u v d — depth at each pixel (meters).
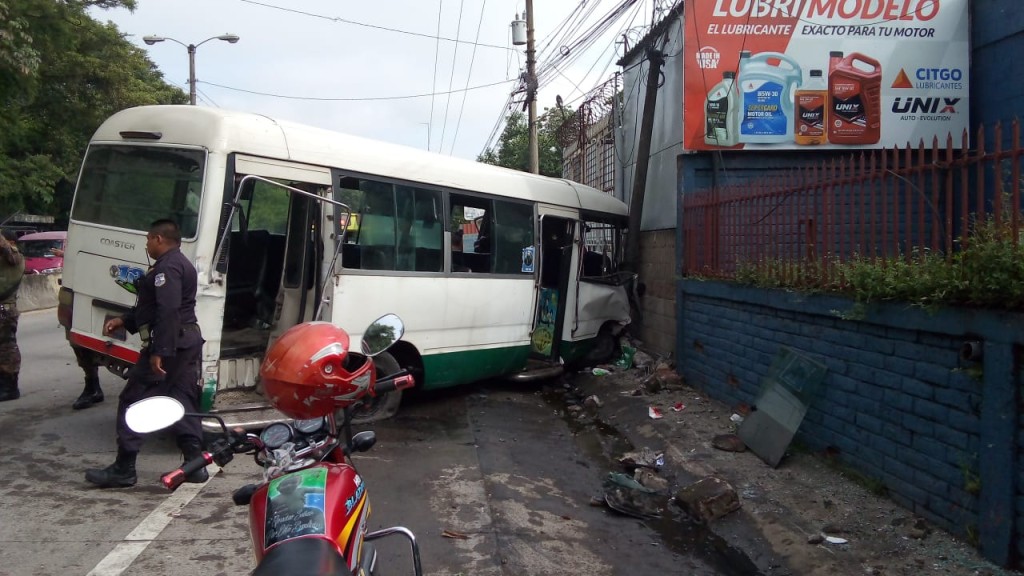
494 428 7.70
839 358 5.66
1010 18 8.55
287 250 7.00
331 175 6.82
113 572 4.04
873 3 9.05
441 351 8.16
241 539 4.54
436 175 8.05
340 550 2.46
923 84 9.08
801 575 4.39
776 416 6.13
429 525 5.00
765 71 9.09
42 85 17.97
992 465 4.04
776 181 6.80
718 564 4.68
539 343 9.84
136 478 5.34
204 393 5.98
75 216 6.78
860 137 9.09
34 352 10.98
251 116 6.45
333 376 2.77
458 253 8.45
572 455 6.98
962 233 4.42
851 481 5.41
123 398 5.21
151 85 27.17
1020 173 4.09
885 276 4.99
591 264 10.75
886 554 4.35
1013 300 3.91
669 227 10.35
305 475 2.64
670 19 10.34
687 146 9.03
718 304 7.89
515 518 5.22
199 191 6.00
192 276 5.30
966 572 4.00
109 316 6.39
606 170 14.98
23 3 12.82
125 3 19.23
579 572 4.46
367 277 7.19
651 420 7.53
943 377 4.49
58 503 4.96
